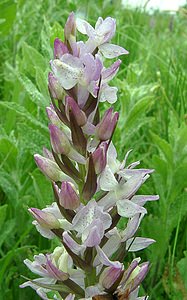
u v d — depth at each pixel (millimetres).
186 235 333
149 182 370
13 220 310
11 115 385
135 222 186
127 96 368
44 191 317
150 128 430
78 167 186
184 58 602
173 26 762
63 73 174
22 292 298
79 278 189
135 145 383
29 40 559
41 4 621
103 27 181
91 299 183
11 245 323
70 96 179
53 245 300
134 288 189
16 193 335
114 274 180
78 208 181
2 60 535
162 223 323
